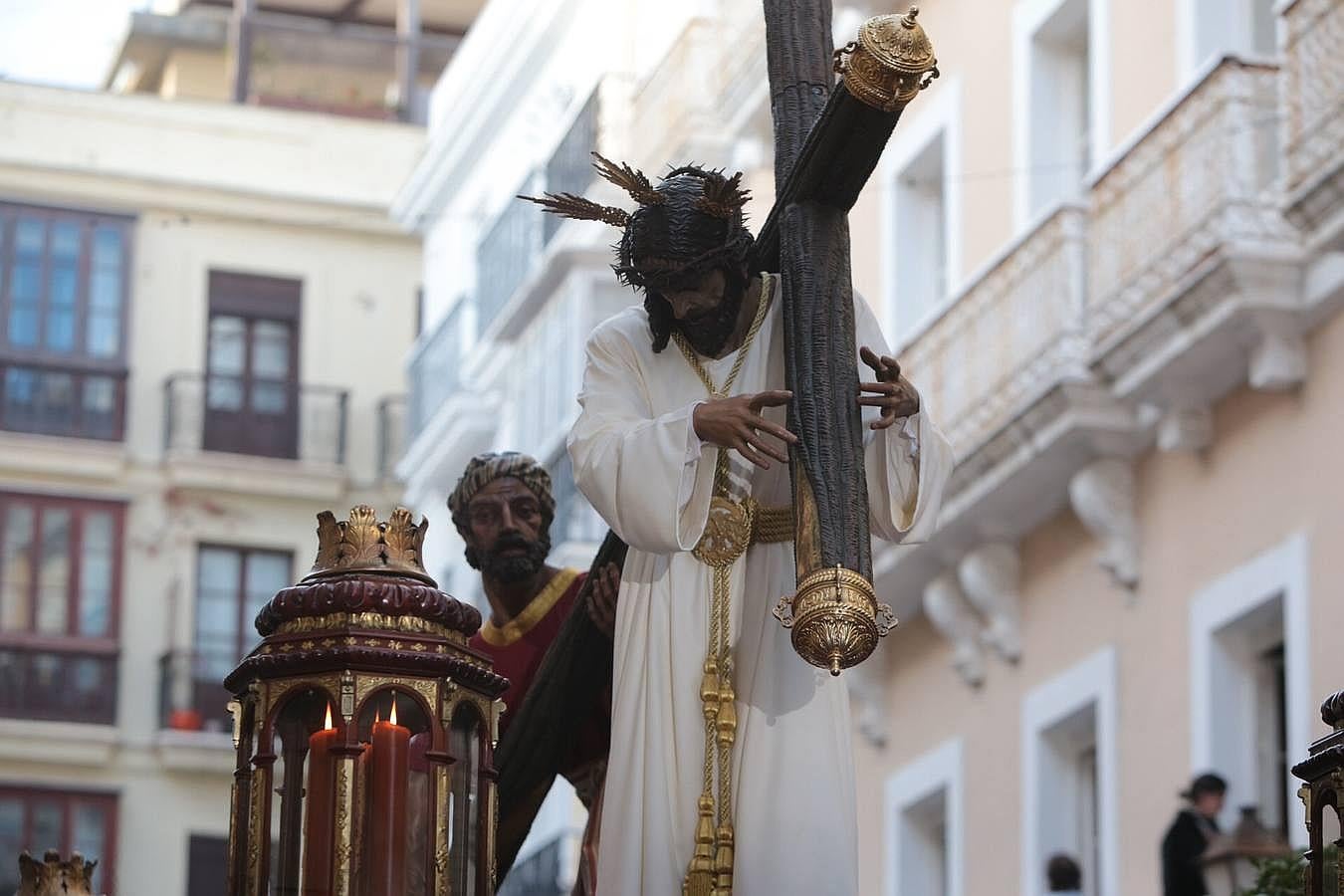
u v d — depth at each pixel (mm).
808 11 4254
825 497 3658
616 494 3840
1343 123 14406
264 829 3486
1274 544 15125
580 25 27266
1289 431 15117
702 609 3969
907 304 20094
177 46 41031
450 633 3596
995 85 18938
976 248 19031
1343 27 14492
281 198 37312
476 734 3604
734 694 3938
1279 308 14945
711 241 3943
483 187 31344
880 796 19672
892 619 3646
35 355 36000
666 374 4039
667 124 24125
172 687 35094
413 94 40438
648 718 3943
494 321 29922
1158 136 16047
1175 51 16656
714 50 23891
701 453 3840
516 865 28500
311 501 36312
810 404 3752
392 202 36781
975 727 18469
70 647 35000
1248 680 15641
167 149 37094
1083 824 17438
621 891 3893
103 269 36594
